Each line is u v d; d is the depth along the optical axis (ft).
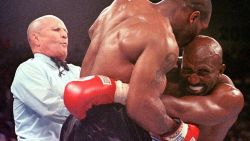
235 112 8.42
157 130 7.29
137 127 7.56
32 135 10.80
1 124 24.18
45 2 26.89
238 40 32.30
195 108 8.11
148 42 7.16
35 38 11.09
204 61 8.23
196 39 8.54
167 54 7.14
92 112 7.51
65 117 10.59
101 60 7.63
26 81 10.53
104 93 7.16
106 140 7.43
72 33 27.32
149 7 7.97
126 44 7.32
